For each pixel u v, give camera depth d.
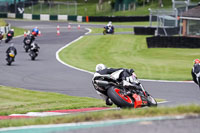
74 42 158.12
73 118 23.48
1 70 87.12
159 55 119.81
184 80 74.38
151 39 137.88
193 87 64.94
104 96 40.31
